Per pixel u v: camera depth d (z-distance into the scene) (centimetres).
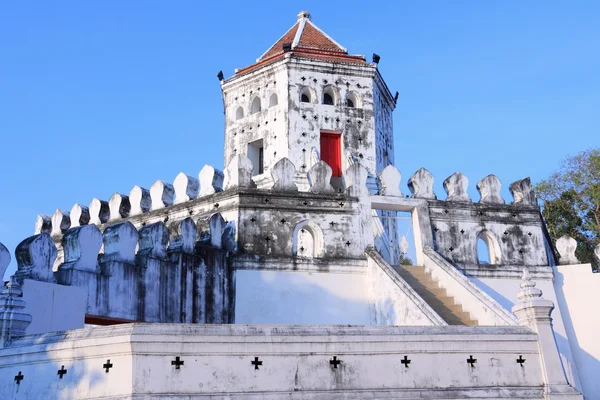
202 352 1170
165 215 2509
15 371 1224
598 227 3528
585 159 3628
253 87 3309
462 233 2494
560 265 2586
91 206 2791
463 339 1310
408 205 2464
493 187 2597
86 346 1170
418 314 1889
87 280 1681
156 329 1159
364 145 3195
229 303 2167
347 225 2362
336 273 2288
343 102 3225
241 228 2259
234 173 2341
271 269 2238
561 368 1336
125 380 1123
